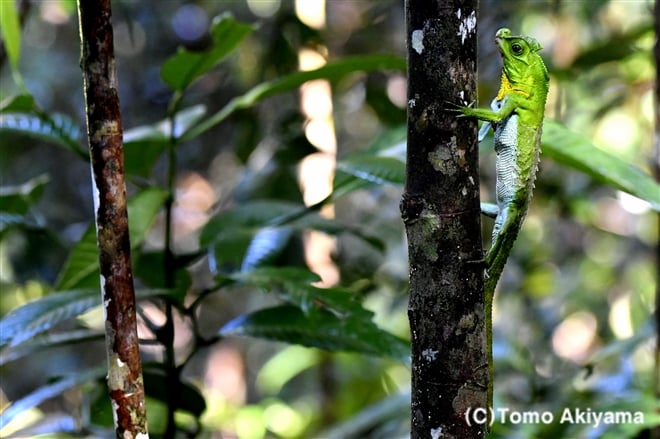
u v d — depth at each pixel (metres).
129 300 2.35
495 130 2.98
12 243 6.10
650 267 7.78
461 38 2.14
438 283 2.18
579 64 5.45
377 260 6.68
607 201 8.84
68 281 3.51
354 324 3.42
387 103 5.93
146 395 3.90
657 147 4.49
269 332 3.51
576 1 6.65
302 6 6.28
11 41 3.65
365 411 5.00
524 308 7.38
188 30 8.16
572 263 8.05
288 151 5.69
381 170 3.32
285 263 5.21
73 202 8.51
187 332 10.09
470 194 2.18
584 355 7.70
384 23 7.46
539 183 6.25
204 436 7.32
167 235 3.76
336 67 3.82
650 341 5.45
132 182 4.10
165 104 8.22
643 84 6.56
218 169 8.65
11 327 2.99
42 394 3.54
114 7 7.86
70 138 3.73
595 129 7.00
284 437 7.46
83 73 2.32
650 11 5.65
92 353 9.27
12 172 8.26
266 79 6.42
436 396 2.21
